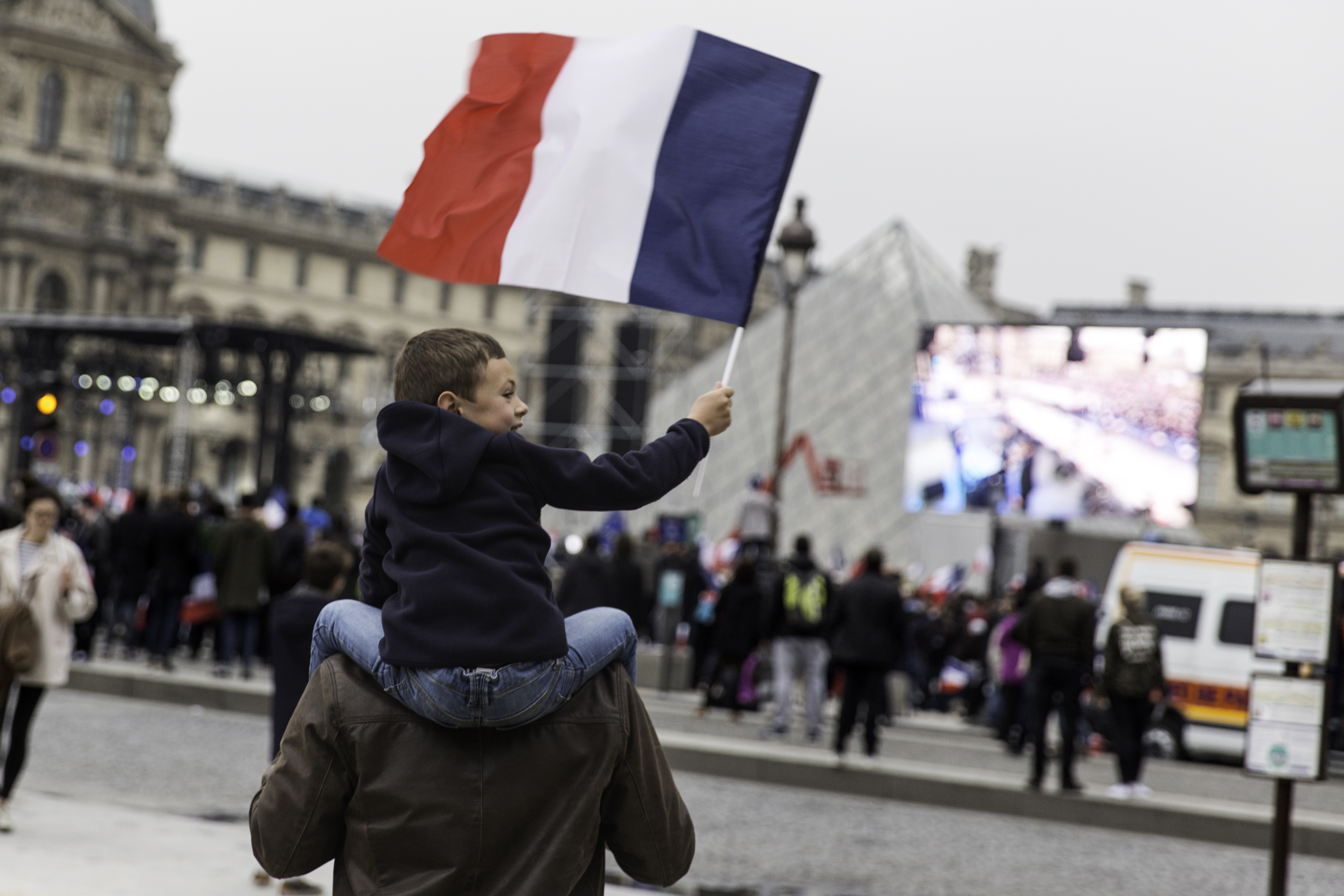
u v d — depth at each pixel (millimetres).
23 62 140625
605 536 62469
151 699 28156
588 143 6000
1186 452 48312
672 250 5914
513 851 4324
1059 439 50094
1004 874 16281
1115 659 21656
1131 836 20281
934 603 46844
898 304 97938
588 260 5914
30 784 17578
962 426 51531
